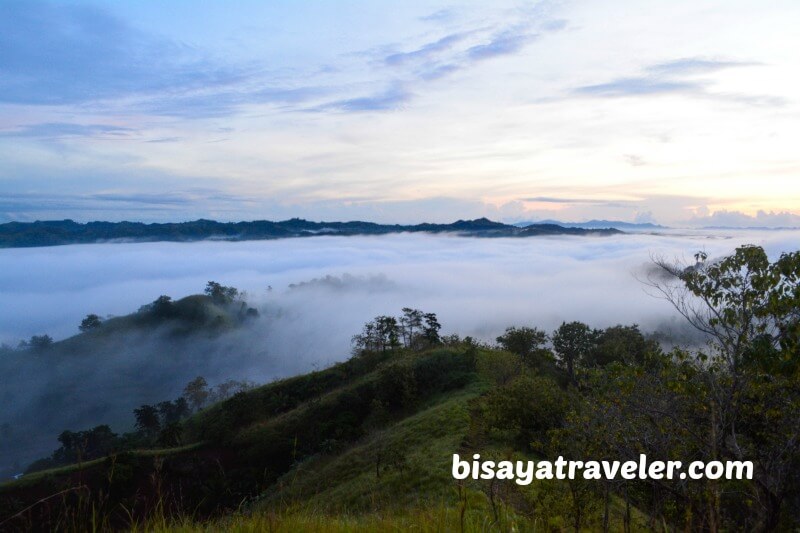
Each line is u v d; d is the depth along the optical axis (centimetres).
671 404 894
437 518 675
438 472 2144
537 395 2402
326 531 634
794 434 764
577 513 1027
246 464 5212
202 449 5634
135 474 3241
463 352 6184
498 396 2572
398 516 792
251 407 6856
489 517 711
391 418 5203
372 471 2658
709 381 810
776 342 764
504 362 4941
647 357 962
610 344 4062
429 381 5644
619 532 998
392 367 5822
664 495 910
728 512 927
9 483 4269
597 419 981
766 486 788
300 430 5625
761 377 787
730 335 795
